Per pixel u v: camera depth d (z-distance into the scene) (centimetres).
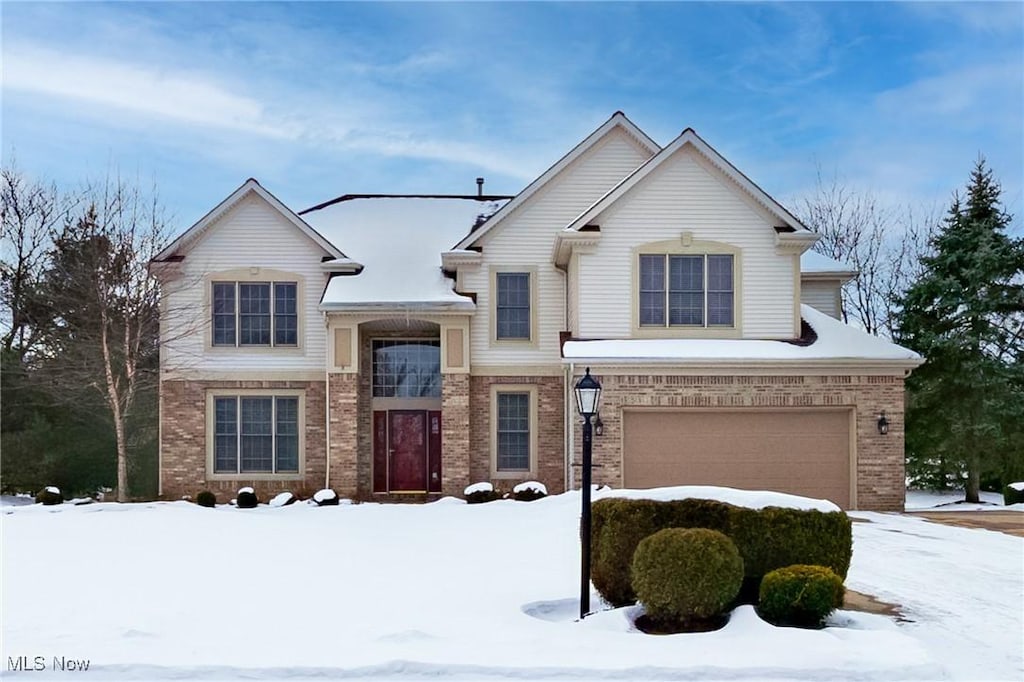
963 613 955
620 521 970
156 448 3102
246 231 2308
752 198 2080
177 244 2278
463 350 2219
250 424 2289
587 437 948
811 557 948
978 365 2692
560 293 2294
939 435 2777
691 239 2070
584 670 714
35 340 3133
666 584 867
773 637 789
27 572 1145
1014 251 2762
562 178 2320
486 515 1773
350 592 1009
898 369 1952
